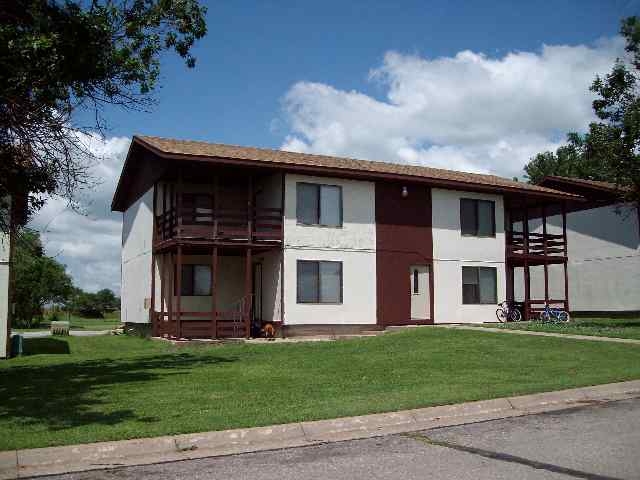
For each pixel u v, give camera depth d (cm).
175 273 2400
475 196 2709
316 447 750
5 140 1135
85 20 1118
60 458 696
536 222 3612
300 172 2298
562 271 3475
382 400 984
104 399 1012
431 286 2559
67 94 1151
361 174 2373
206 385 1155
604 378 1197
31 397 1042
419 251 2545
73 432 773
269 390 1095
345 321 2361
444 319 2573
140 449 731
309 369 1365
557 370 1315
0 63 1020
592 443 743
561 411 958
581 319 3036
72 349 2119
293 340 2153
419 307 2602
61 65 1102
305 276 2309
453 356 1528
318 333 2305
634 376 1221
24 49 1016
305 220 2328
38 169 1177
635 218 3123
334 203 2394
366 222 2445
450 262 2611
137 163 2759
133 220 2853
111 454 716
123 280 3094
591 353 1564
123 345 2197
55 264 5609
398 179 2462
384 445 754
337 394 1050
